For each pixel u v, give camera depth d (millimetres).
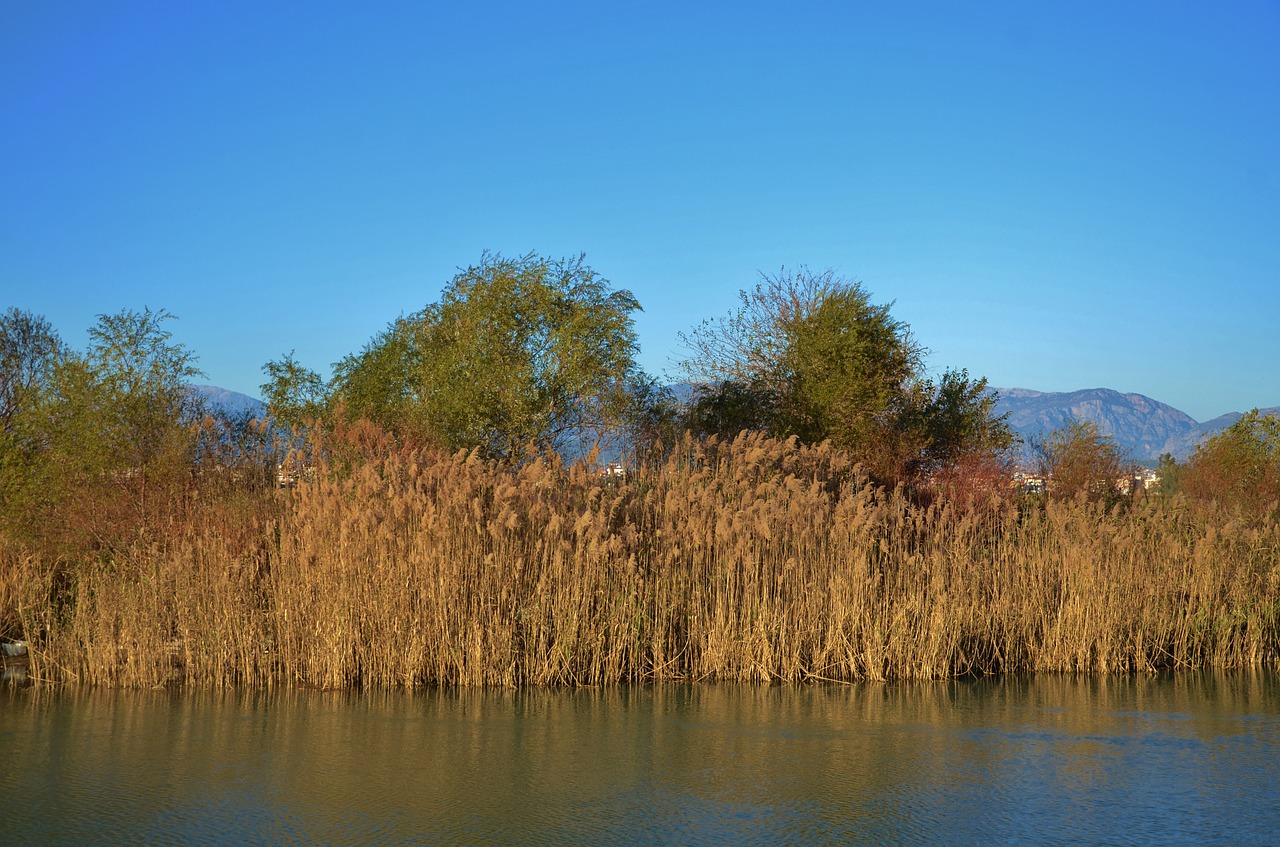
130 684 13703
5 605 16375
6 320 25062
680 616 15039
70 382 19859
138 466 18641
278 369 29984
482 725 11617
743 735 11273
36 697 12953
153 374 20250
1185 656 16297
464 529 14391
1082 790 9305
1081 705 13055
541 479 15688
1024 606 15961
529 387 27156
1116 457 33969
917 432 32250
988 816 8547
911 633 15109
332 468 18406
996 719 12203
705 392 33156
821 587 15242
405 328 30375
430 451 20891
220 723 11586
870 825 8289
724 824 8289
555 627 14234
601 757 10273
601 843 7812
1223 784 9516
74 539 17156
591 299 28828
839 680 14656
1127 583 16312
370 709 12398
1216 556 17219
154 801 8750
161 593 14266
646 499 16578
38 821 8227
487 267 28406
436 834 7980
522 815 8445
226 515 16219
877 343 33031
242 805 8648
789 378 33375
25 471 19438
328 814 8422
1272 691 14109
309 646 13906
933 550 16312
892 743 10992
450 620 13992
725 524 14945
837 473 21750
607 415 28625
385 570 13969
